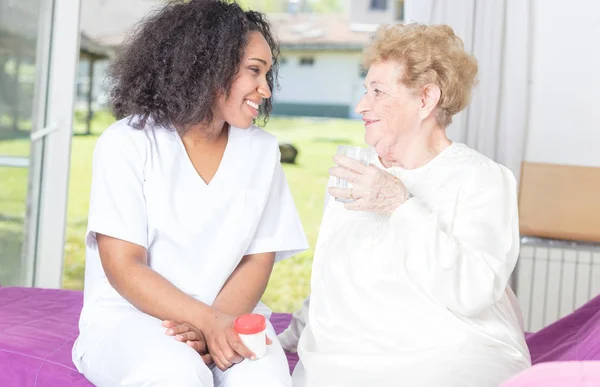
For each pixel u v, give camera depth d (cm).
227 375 124
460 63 134
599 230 288
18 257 292
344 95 704
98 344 130
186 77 139
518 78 294
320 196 666
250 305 146
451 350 122
